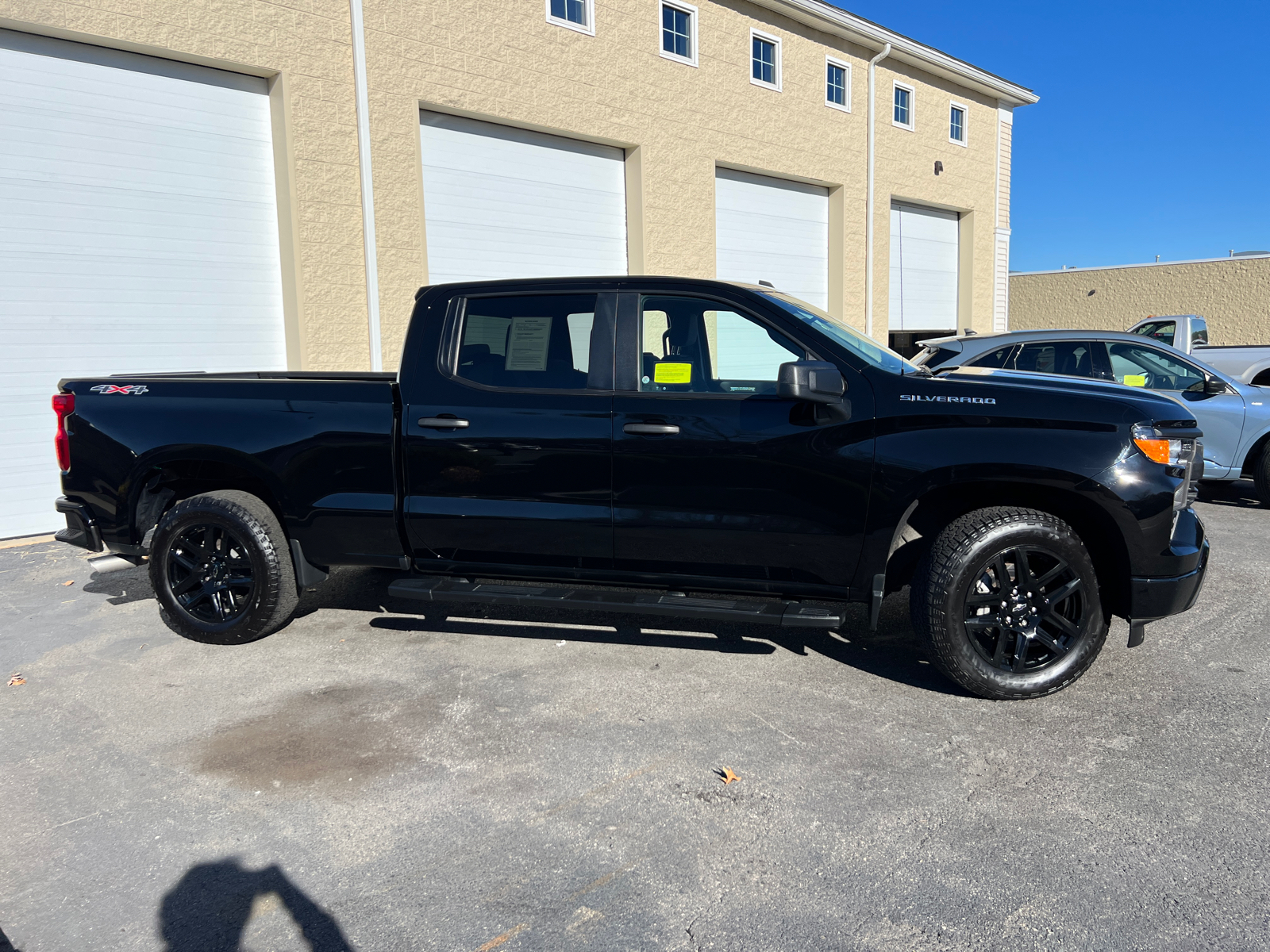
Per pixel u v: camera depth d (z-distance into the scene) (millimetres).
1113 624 4449
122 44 7336
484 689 3721
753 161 13453
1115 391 3717
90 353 7500
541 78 10586
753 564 3672
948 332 18391
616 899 2277
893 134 16000
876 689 3664
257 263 8570
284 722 3410
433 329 4066
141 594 5301
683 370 3762
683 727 3312
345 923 2197
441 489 3957
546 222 11117
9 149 6945
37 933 2178
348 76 8867
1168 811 2660
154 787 2914
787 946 2082
